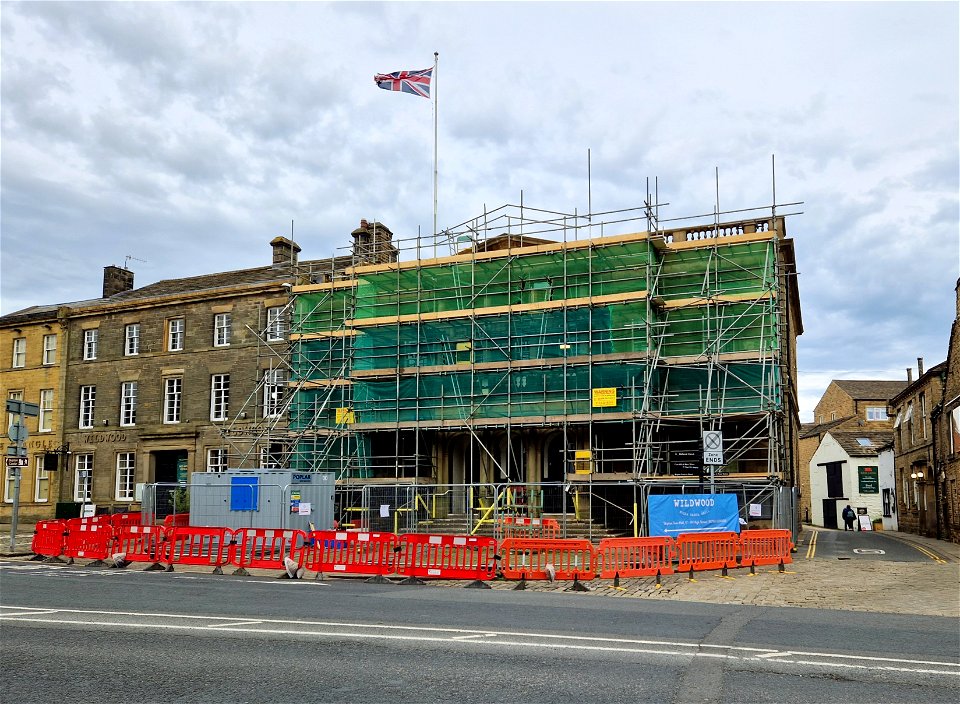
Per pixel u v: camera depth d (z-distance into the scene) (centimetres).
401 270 3397
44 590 1526
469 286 3306
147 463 3912
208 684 797
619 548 1855
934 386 3666
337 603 1380
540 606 1368
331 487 2750
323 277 3900
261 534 2016
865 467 5475
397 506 2700
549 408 3052
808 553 2675
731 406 2917
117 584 1641
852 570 2044
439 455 3353
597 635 1065
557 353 3078
